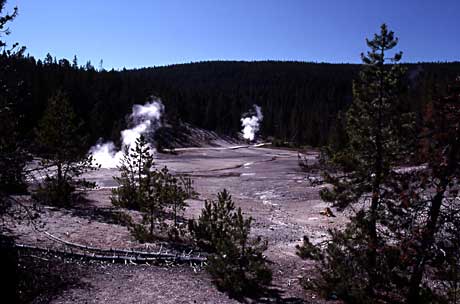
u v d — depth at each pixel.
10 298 8.54
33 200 18.91
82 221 16.50
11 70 9.27
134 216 18.66
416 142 8.79
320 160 10.76
